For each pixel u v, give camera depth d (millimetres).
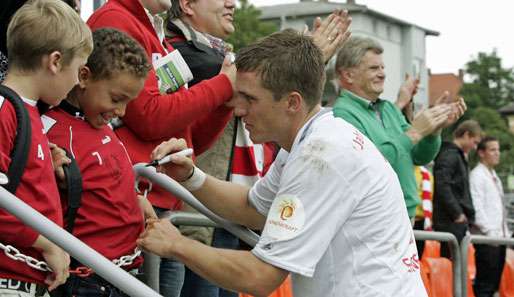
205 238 4238
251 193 3584
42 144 2889
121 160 3287
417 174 8578
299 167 3037
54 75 2961
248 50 3168
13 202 2652
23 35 2924
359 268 3082
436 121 5582
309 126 3133
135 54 3240
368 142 3174
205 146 4309
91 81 3195
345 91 5445
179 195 3592
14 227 2754
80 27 3004
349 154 3057
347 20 4512
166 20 4621
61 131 3160
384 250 3100
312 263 3008
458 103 5641
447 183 8219
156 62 3977
